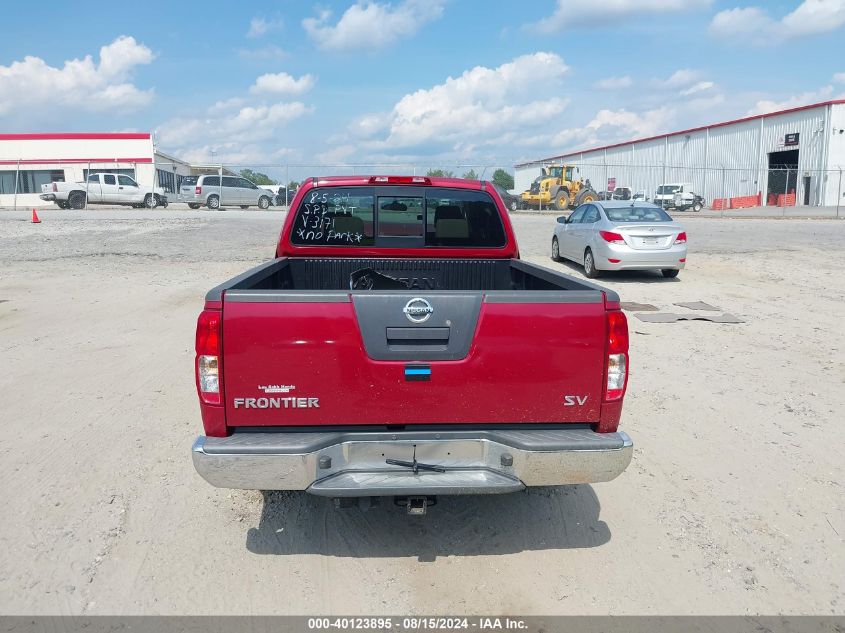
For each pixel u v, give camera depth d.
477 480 3.24
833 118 46.06
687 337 8.31
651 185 63.16
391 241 5.24
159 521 3.97
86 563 3.54
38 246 17.28
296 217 5.15
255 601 3.27
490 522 4.04
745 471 4.64
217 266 14.06
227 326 3.13
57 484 4.37
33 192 44.66
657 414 5.70
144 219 27.06
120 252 16.23
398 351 3.20
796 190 49.44
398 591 3.37
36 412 5.60
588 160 73.69
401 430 3.28
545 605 3.27
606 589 3.39
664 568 3.56
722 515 4.08
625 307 10.20
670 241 12.52
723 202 47.03
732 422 5.51
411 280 5.33
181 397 5.98
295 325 3.15
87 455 4.80
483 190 5.22
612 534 3.90
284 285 5.08
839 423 5.47
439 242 5.27
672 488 4.43
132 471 4.57
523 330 3.23
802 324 9.06
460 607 3.25
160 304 10.01
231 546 3.73
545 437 3.25
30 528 3.85
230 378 3.16
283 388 3.18
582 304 3.26
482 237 5.28
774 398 6.07
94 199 35.22
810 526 3.95
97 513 4.03
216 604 3.24
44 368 6.80
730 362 7.21
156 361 7.05
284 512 4.11
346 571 3.53
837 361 7.23
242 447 3.10
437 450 3.27
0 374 6.59
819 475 4.57
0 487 4.31
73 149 44.75
